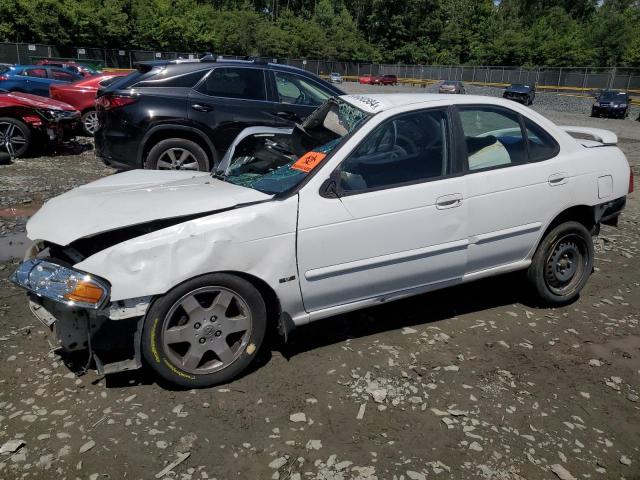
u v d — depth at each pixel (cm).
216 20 6738
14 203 705
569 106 3688
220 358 321
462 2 8612
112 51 4597
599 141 477
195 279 304
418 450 276
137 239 296
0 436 277
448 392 324
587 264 444
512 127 407
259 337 329
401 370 346
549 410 311
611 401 322
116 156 721
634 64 6438
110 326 299
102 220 312
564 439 288
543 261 422
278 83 757
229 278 312
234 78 737
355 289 353
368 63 7481
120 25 5072
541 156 413
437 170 373
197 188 364
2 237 579
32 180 833
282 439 281
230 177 407
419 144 372
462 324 411
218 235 306
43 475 253
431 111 379
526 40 6956
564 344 386
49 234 313
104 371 301
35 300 306
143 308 296
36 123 1001
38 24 4553
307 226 328
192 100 713
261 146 446
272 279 323
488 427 295
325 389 323
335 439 282
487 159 391
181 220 321
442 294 464
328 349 369
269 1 9600
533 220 405
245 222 312
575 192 419
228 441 278
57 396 310
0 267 494
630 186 459
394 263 359
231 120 727
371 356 361
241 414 299
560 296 438
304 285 335
